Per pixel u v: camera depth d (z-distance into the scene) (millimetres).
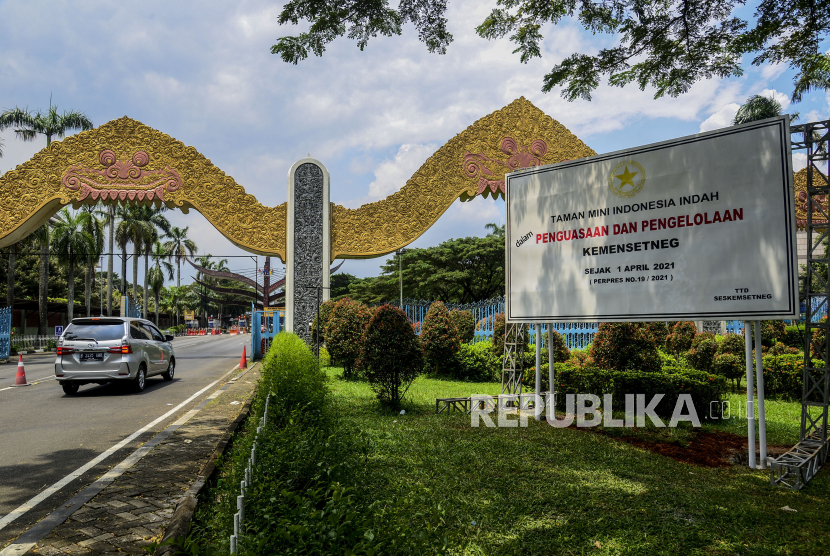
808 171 6570
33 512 4129
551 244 8383
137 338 11594
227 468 4727
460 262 47250
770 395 11242
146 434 6953
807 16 6691
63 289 46781
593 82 7988
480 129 17953
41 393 11125
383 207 18281
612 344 9781
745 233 6473
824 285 6609
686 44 7379
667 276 7094
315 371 7535
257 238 17891
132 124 17406
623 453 6434
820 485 5398
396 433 7105
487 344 14820
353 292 55156
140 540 3574
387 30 7312
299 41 7352
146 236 42594
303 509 2361
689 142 7027
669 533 4070
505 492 4914
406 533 2260
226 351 29016
